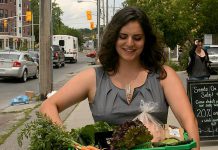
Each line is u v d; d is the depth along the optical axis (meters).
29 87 22.20
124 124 2.71
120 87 3.25
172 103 3.18
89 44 115.00
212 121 8.30
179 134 2.87
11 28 101.56
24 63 25.34
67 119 11.23
